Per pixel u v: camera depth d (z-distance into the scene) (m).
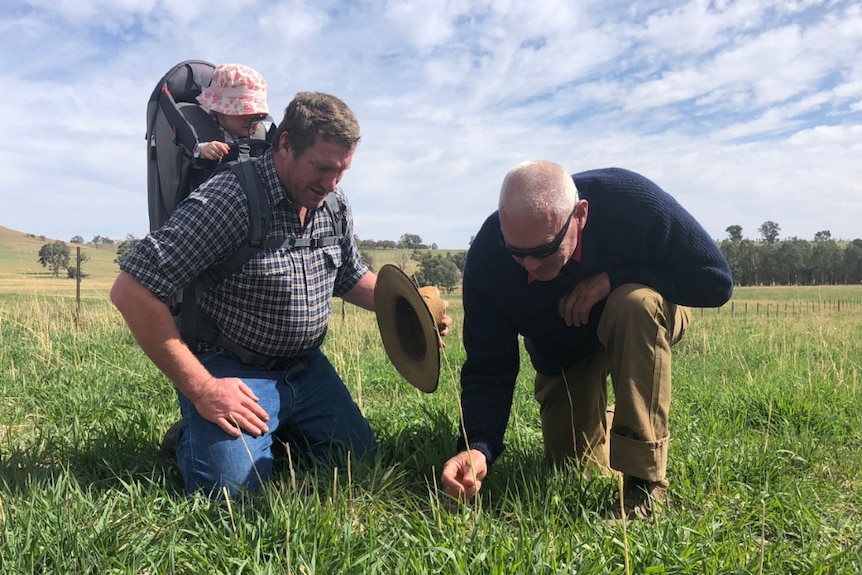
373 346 7.18
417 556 2.14
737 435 3.82
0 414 4.04
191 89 3.60
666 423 2.71
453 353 7.07
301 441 3.32
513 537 2.29
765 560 2.16
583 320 2.89
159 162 3.26
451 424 3.53
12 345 6.29
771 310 23.70
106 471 2.99
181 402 2.95
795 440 3.65
